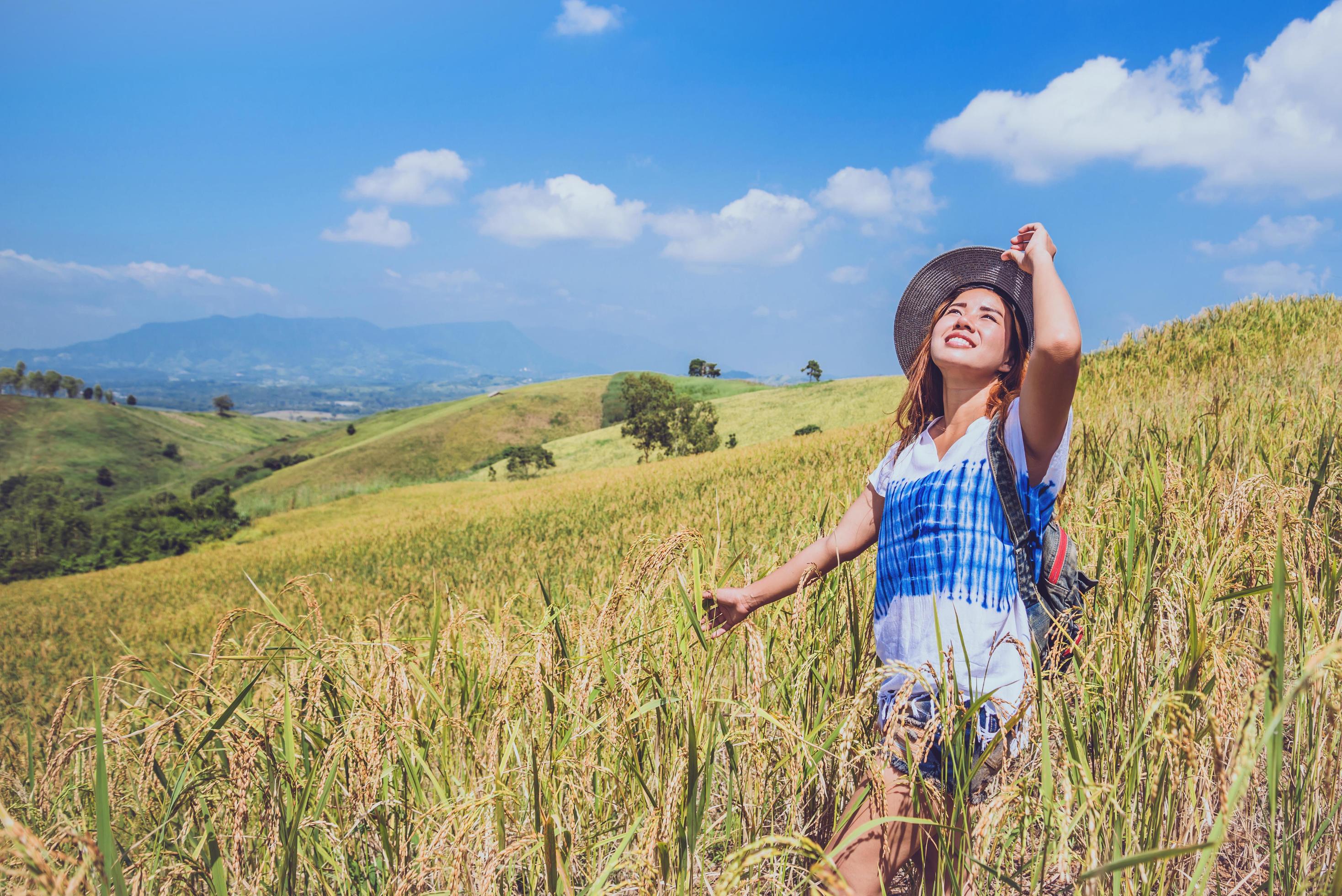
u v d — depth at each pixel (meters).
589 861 1.67
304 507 89.25
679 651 1.98
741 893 1.41
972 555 1.64
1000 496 1.66
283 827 1.59
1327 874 1.39
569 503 37.50
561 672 1.77
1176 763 1.37
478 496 71.19
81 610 43.12
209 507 82.00
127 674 1.78
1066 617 1.65
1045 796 1.25
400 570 28.00
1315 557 2.10
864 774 1.58
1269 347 10.39
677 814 1.35
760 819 1.66
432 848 1.34
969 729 1.53
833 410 91.88
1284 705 0.92
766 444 42.19
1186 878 1.41
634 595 1.87
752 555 3.35
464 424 156.75
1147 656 1.70
